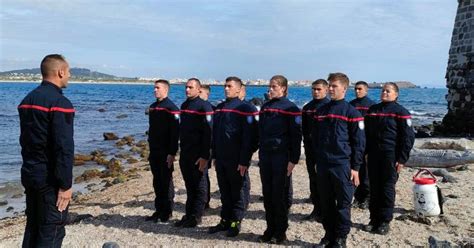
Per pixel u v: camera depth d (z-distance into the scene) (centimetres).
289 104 697
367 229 765
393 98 760
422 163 1354
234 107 747
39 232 532
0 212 1267
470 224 788
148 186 1282
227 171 751
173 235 768
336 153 653
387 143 746
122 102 7062
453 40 2034
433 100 8138
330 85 671
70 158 523
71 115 529
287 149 695
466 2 1950
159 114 827
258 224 814
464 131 1930
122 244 722
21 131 529
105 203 1099
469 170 1263
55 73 535
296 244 708
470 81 1912
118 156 2198
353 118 654
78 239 747
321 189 673
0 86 15025
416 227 777
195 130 795
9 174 1736
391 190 750
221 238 744
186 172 805
